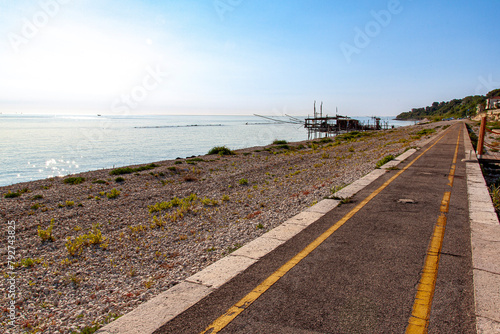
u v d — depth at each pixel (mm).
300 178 13602
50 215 8992
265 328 2852
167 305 3332
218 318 3039
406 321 2900
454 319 2914
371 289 3490
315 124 88688
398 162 14367
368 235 5227
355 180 10578
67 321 3629
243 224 7047
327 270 3990
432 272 3846
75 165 29891
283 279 3789
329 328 2824
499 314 2941
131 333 2857
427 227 5547
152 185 13625
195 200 10297
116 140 62688
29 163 30938
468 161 13859
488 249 4484
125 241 6551
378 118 95375
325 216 6434
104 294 4293
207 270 4156
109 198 11188
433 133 41156
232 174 15852
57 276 5012
